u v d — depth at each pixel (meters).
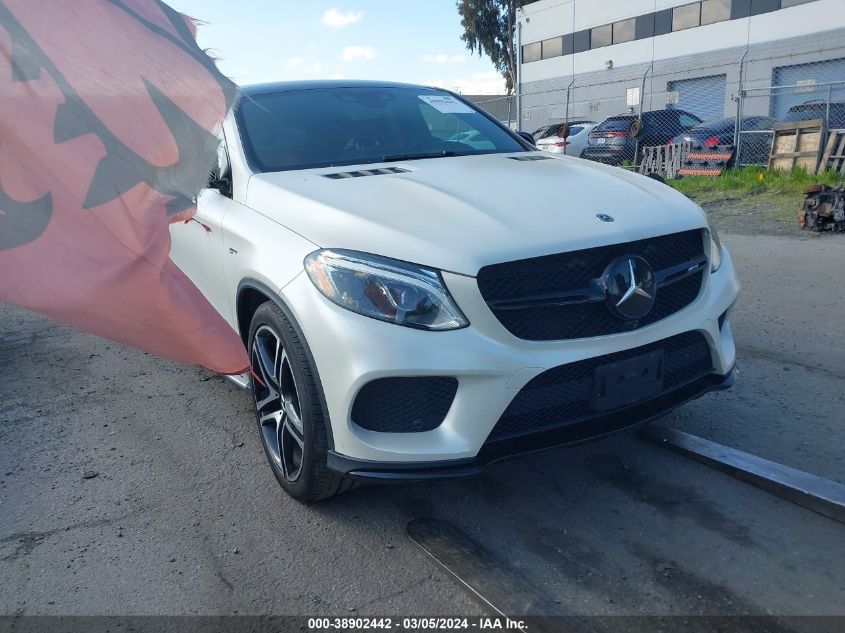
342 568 2.76
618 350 2.73
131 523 3.13
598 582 2.59
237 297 3.31
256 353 3.25
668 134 16.16
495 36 47.03
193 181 1.68
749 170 12.83
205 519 3.14
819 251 7.34
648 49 28.64
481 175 3.38
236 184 3.55
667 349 2.96
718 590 2.51
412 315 2.55
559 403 2.70
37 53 1.52
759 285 6.26
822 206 8.21
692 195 11.84
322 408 2.74
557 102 33.12
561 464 3.44
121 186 1.60
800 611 2.38
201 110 1.68
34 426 4.20
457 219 2.76
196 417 4.23
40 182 1.53
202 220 3.64
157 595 2.65
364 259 2.65
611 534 2.87
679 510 3.01
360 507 3.17
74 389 4.77
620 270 2.71
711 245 3.14
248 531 3.03
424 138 4.18
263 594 2.63
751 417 3.79
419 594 2.59
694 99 27.17
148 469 3.62
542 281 2.66
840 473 3.21
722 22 25.72
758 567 2.62
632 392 2.81
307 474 2.91
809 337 4.91
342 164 3.73
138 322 1.71
